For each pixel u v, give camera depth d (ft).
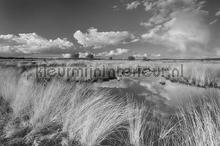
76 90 17.89
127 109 13.97
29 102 15.51
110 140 10.59
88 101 14.35
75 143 10.17
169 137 10.96
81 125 10.87
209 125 9.40
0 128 11.60
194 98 21.42
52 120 12.49
